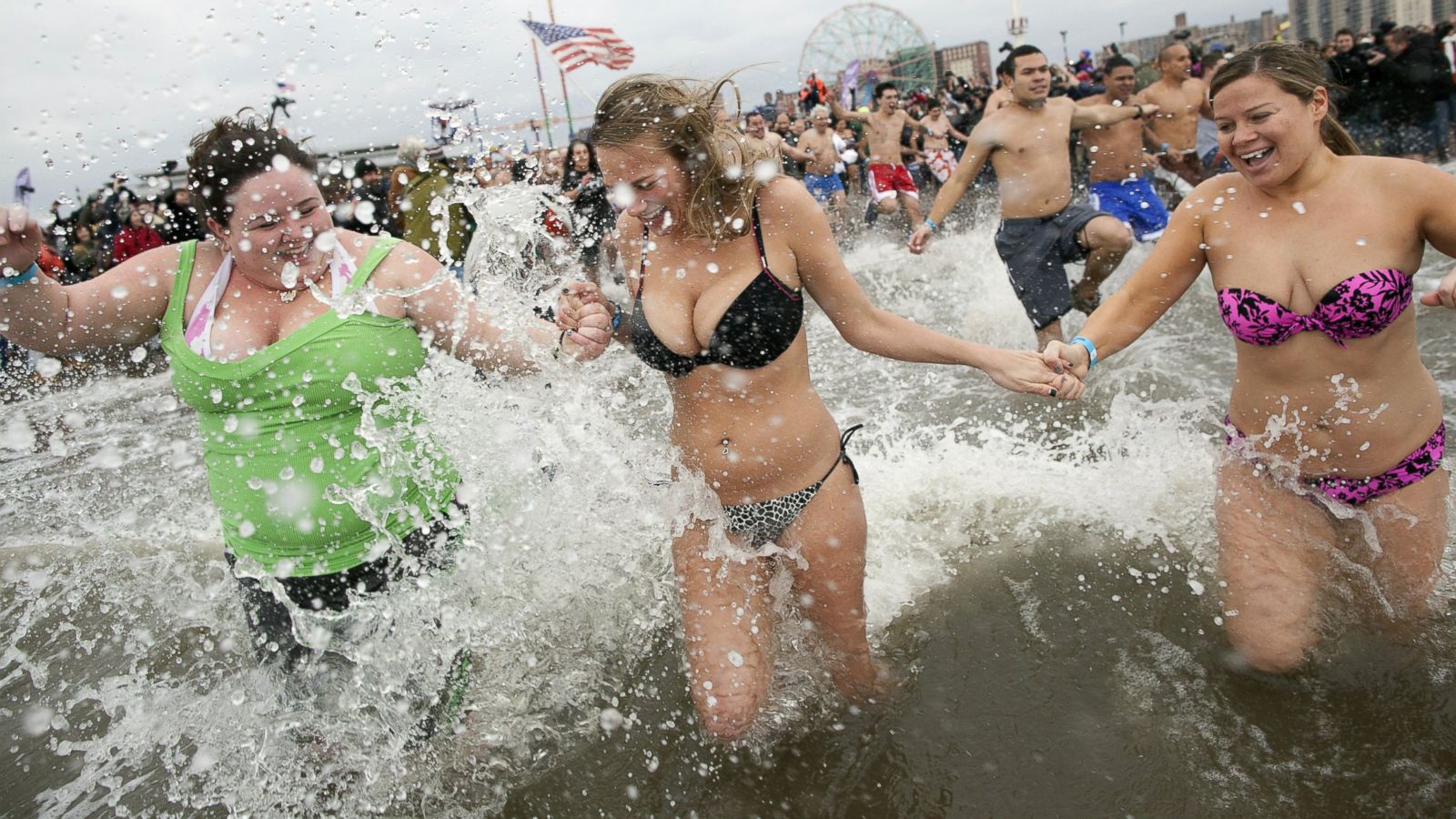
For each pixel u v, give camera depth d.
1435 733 2.20
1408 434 2.47
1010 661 2.66
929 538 3.35
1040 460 3.87
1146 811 2.12
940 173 11.80
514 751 2.49
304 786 2.44
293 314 2.22
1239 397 2.65
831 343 6.20
